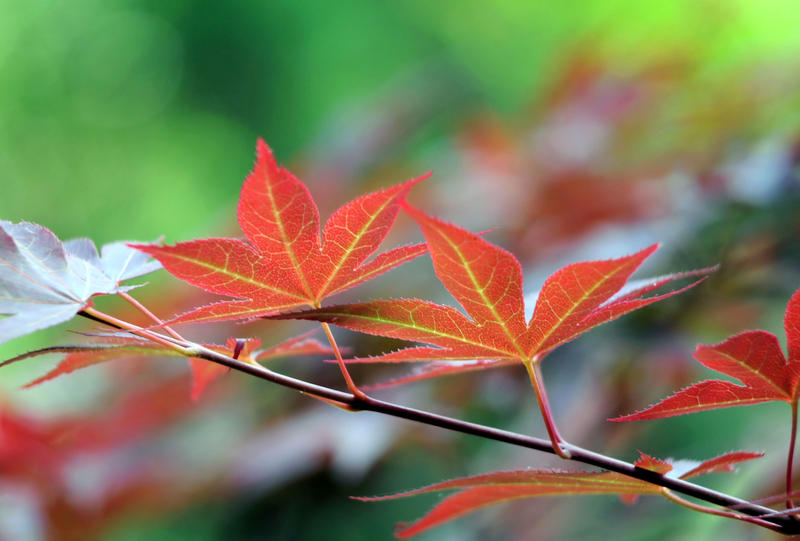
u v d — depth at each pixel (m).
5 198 3.79
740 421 1.50
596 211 1.32
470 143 1.69
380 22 3.85
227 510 1.25
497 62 3.32
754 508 0.71
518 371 1.15
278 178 0.70
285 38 4.04
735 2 1.76
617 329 1.12
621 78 1.70
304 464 1.10
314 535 1.23
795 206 1.09
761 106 1.46
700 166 1.36
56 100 4.07
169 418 1.30
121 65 4.21
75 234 3.86
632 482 0.72
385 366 1.28
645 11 1.91
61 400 1.45
